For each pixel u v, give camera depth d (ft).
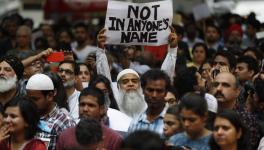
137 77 53.62
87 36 88.43
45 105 48.83
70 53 61.11
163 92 46.55
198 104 41.70
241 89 54.13
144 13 57.06
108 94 53.01
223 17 104.94
